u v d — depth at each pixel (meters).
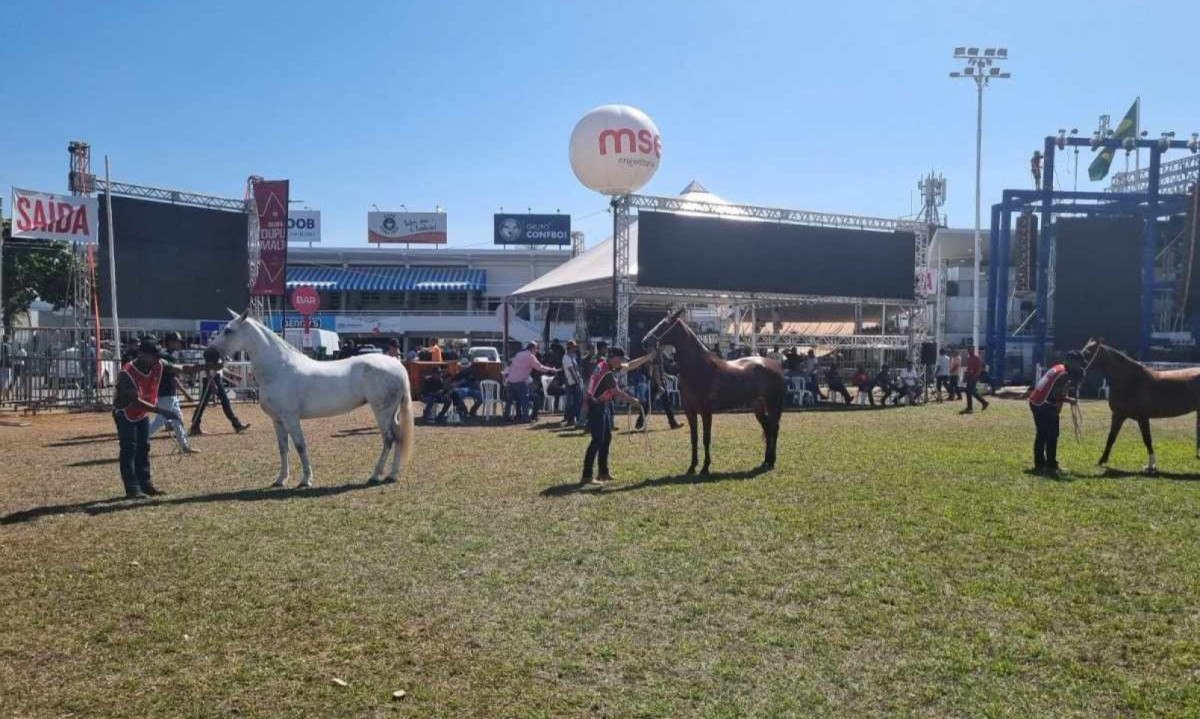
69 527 8.59
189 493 10.48
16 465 12.77
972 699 4.63
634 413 22.47
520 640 5.52
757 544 7.81
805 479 11.22
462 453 14.20
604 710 4.54
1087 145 34.88
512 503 9.76
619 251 24.89
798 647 5.37
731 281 26.81
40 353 21.41
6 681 4.94
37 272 41.62
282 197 24.73
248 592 6.49
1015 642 5.40
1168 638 5.47
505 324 24.44
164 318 24.11
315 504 9.74
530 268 62.19
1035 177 38.47
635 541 7.96
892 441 15.65
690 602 6.22
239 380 24.91
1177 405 11.64
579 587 6.59
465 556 7.48
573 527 8.54
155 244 23.89
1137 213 36.16
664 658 5.21
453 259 62.28
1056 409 11.84
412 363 24.62
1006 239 35.62
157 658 5.26
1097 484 10.73
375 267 62.09
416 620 5.90
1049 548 7.56
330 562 7.30
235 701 4.68
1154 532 8.11
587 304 34.75
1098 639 5.45
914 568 7.00
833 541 7.88
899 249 29.80
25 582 6.75
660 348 11.67
